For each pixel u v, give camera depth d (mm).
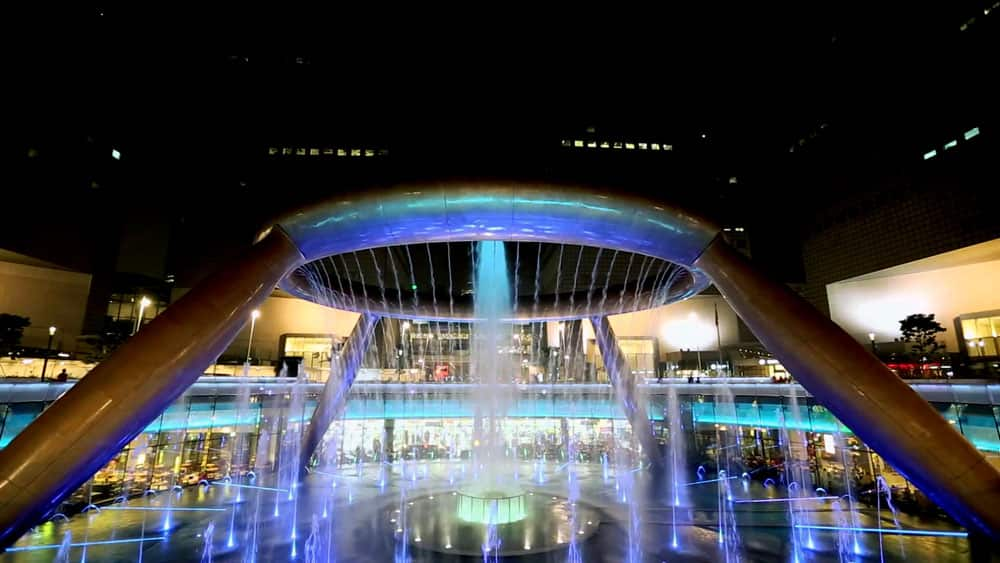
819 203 51031
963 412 17906
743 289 10734
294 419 27141
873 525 14016
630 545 12156
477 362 45594
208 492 18500
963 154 36844
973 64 36312
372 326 20516
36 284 34031
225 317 9664
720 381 30422
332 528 13523
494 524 13664
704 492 18078
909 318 40375
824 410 22875
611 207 10906
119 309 40344
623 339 50969
